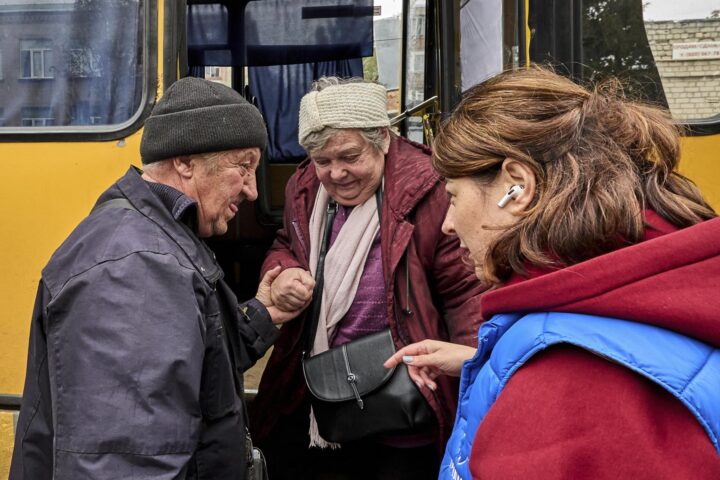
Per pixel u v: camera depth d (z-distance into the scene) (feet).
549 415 2.66
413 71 13.20
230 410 4.90
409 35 13.41
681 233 2.82
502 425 2.76
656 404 2.64
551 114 3.22
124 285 4.25
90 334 4.14
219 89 5.15
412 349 6.10
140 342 4.13
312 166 7.34
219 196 5.14
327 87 6.52
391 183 6.67
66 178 7.47
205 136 4.94
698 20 7.57
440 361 6.00
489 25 8.32
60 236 7.45
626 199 2.91
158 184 4.98
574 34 7.48
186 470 4.28
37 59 7.68
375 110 6.43
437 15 11.08
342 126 6.28
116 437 3.96
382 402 6.36
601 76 7.53
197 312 4.44
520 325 3.00
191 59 13.61
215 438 4.83
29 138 7.47
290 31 13.56
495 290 3.15
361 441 7.05
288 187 7.39
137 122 7.47
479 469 2.76
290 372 6.95
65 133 7.47
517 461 2.63
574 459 2.54
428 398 6.32
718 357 2.75
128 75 7.59
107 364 4.07
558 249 2.94
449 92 9.91
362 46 13.47
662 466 2.48
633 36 7.55
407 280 6.50
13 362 7.49
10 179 7.48
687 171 7.56
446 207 6.54
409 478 6.88
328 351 6.61
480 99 3.43
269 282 6.72
